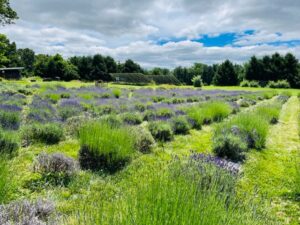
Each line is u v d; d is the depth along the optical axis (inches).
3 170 150.1
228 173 176.7
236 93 1427.2
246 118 391.2
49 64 3388.3
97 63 3486.7
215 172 162.9
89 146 236.7
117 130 251.9
